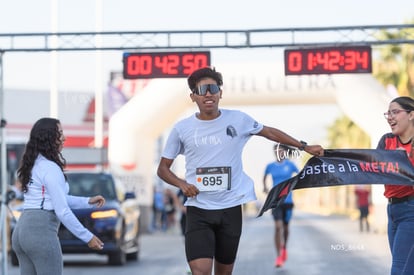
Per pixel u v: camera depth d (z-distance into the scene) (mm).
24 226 10430
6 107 62094
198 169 10445
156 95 42406
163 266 25438
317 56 22125
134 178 44375
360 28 21875
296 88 40719
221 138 10406
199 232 10391
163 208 55219
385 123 40062
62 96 38094
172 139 10555
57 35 22203
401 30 22281
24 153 10609
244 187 10547
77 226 10406
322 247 32781
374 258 27047
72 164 36875
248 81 40969
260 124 10711
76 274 22703
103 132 43656
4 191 19891
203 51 22406
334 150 11492
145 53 22562
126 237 25984
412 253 10992
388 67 67875
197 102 10430
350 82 40031
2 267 19203
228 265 10711
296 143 10852
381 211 44969
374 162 11344
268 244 35969
